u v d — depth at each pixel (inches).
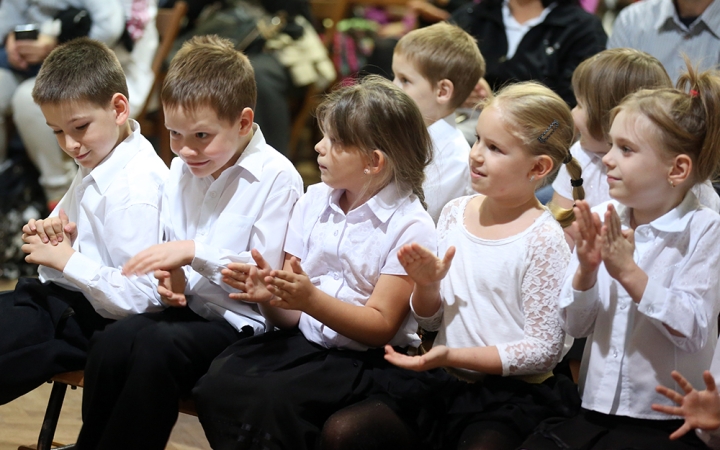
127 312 131.8
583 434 110.3
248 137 138.7
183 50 136.0
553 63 211.2
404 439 115.2
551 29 212.8
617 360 113.8
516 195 121.5
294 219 135.3
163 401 122.1
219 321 133.6
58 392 137.9
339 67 324.8
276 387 116.0
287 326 132.2
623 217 120.5
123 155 139.6
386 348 112.8
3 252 250.7
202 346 127.0
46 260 133.2
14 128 252.7
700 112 110.3
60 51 138.6
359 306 122.6
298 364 122.0
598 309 116.6
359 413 113.8
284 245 135.3
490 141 119.4
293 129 309.1
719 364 109.0
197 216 138.3
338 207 130.3
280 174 136.1
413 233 124.6
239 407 116.3
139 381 120.9
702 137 110.4
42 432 135.9
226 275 117.6
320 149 126.3
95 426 124.9
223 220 133.7
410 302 124.9
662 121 109.3
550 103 120.0
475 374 124.5
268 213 134.3
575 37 211.3
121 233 135.1
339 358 122.0
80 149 136.6
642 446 107.7
